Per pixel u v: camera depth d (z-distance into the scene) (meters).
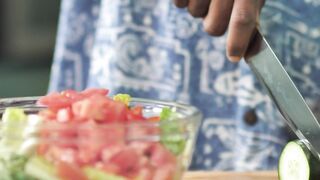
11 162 0.53
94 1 1.12
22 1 2.36
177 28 1.06
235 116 1.08
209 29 0.73
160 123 0.54
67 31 1.12
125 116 0.56
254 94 1.04
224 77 1.07
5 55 2.40
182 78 1.07
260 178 0.80
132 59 1.08
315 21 1.04
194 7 0.73
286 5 1.04
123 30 1.07
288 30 1.04
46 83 2.34
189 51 1.07
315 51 1.04
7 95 2.26
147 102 0.64
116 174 0.53
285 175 0.77
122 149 0.52
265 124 1.04
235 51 0.70
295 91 0.71
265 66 0.70
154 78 1.08
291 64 1.04
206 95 1.08
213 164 1.09
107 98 0.57
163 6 1.07
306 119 0.70
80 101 0.56
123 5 1.06
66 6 1.12
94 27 1.12
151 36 1.08
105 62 1.08
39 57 2.41
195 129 0.59
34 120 0.55
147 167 0.54
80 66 1.14
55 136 0.52
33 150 0.53
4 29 2.39
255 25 0.69
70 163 0.52
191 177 0.80
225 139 1.08
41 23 2.40
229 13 0.71
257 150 1.05
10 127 0.53
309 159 0.74
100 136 0.52
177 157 0.56
